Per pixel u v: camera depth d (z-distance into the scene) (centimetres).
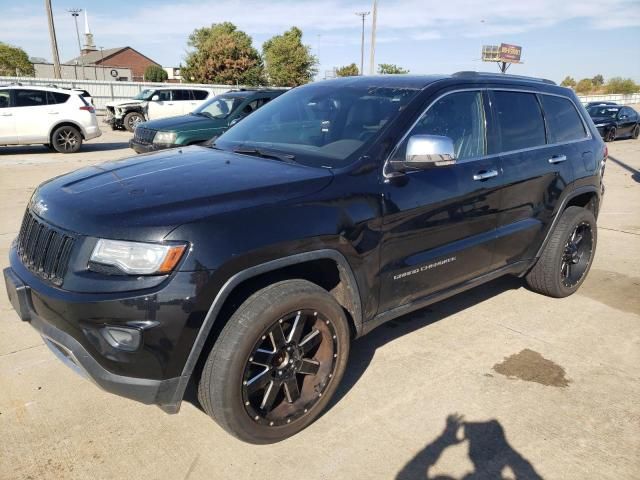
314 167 294
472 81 370
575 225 446
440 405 306
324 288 299
